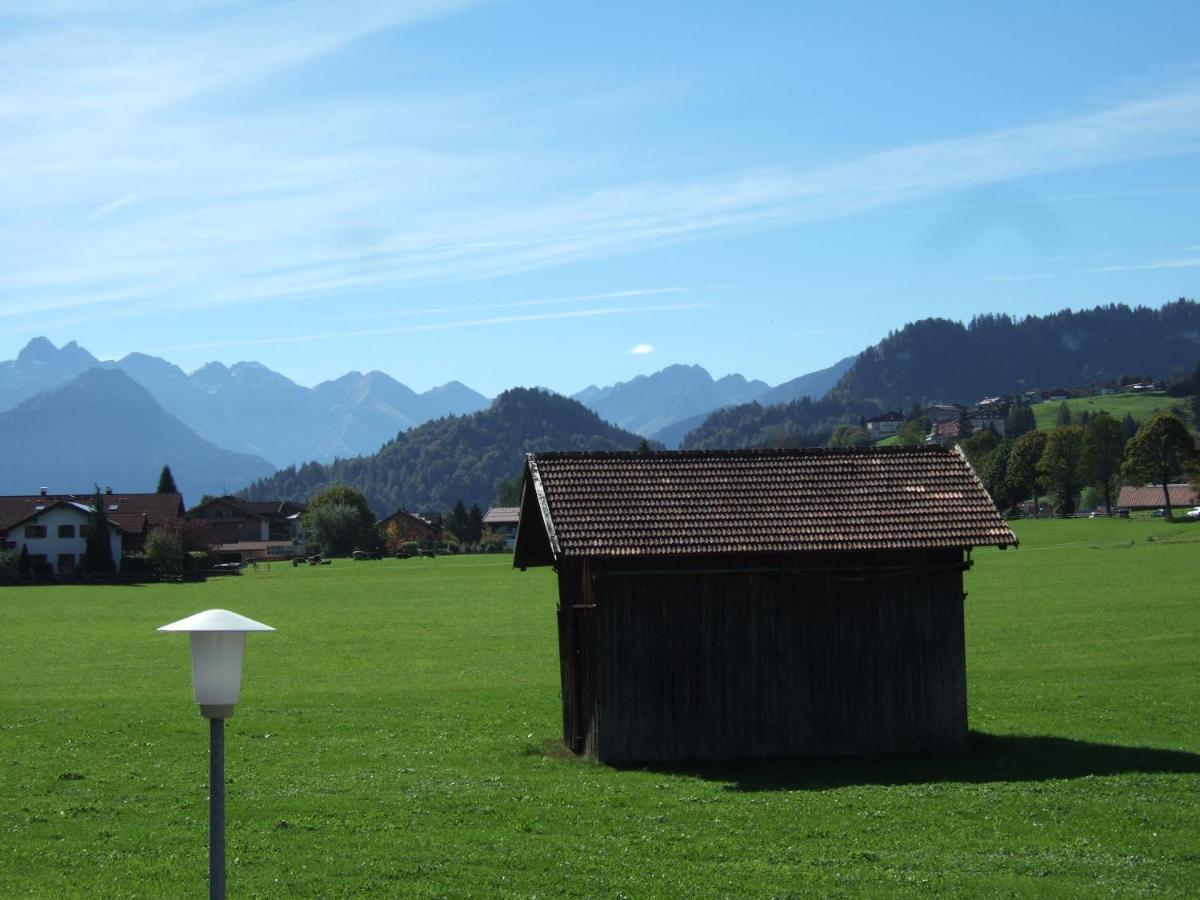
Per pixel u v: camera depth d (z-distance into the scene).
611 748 33.41
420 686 52.72
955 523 34.97
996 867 22.61
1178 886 21.38
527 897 20.83
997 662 56.53
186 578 149.25
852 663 34.59
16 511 173.12
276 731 39.84
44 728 40.19
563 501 34.28
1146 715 40.41
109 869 22.58
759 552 33.41
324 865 22.72
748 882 21.62
